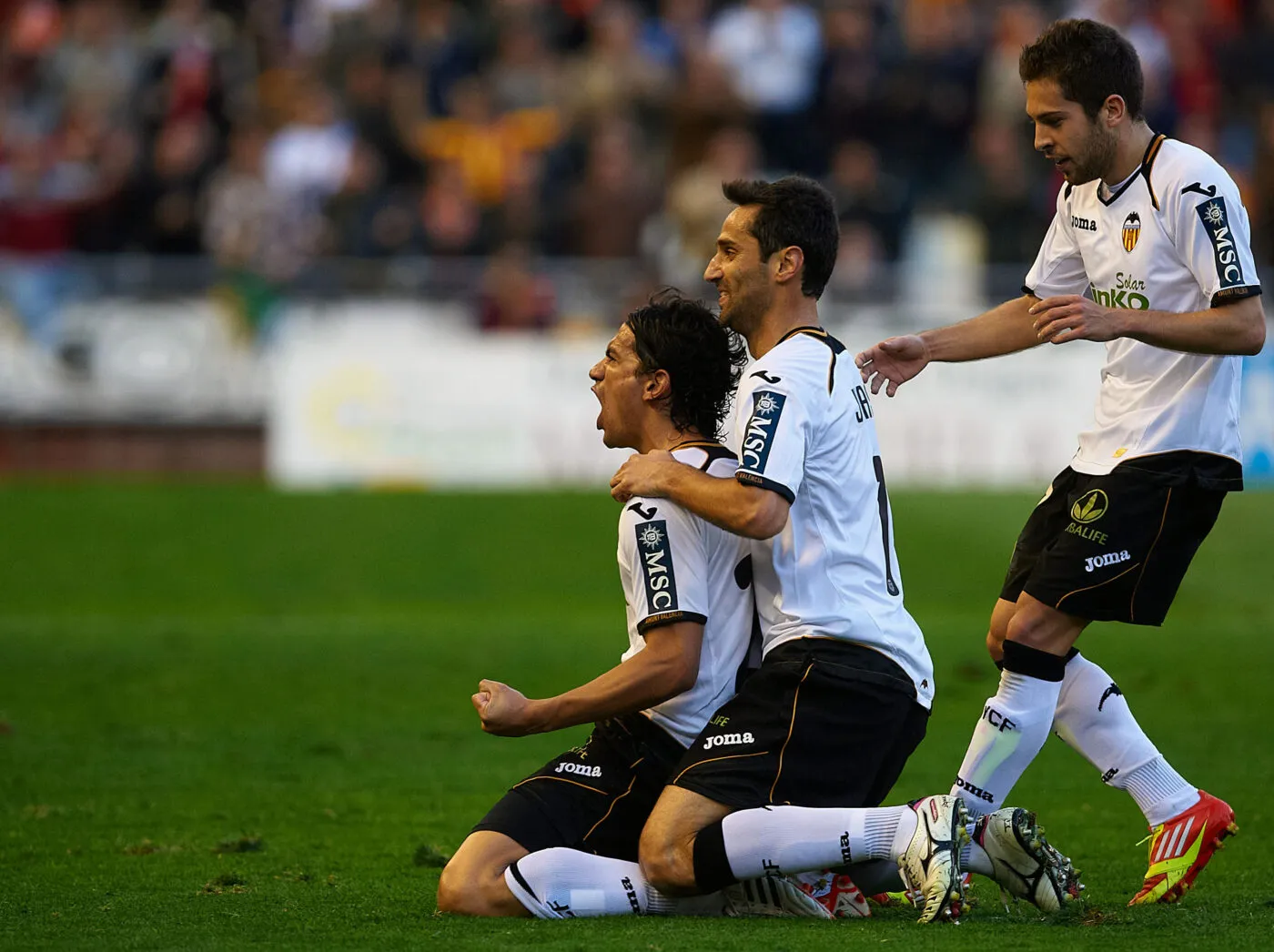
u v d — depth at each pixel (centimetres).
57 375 5344
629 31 6531
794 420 1577
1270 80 6819
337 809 2275
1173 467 1748
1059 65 1752
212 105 6338
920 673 1638
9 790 2389
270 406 5328
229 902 1695
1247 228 1728
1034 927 1538
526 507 5022
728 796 1573
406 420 5272
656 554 1595
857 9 6662
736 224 1664
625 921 1571
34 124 6588
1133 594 1752
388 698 3158
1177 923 1564
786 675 1587
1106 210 1791
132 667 3416
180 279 5356
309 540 4766
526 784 1666
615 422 1709
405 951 1444
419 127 6269
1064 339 1648
